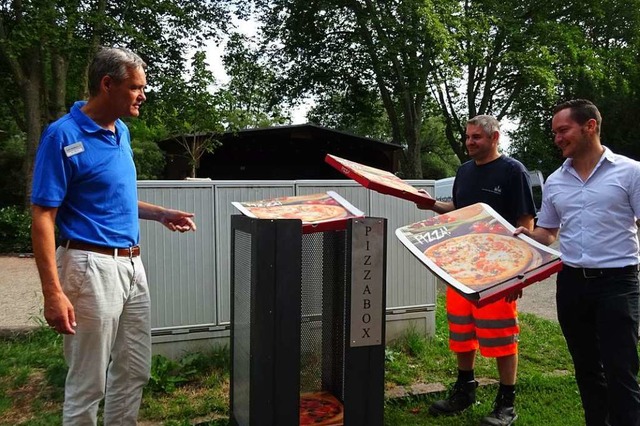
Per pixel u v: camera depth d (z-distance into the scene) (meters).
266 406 2.02
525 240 2.23
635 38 20.48
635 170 2.45
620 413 2.44
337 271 2.37
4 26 14.11
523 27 19.78
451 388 3.56
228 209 3.92
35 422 2.97
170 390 3.43
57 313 2.04
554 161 23.83
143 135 20.48
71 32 12.76
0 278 7.98
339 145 14.91
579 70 18.95
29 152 13.43
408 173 20.03
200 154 14.54
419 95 19.41
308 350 2.52
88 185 2.21
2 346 4.21
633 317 2.46
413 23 17.45
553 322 5.53
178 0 16.03
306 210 2.32
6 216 11.88
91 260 2.20
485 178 3.10
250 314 2.10
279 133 14.05
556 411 3.27
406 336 4.41
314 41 20.61
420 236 2.36
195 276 3.87
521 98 22.39
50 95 14.57
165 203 3.77
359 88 21.30
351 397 2.13
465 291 1.93
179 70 16.78
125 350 2.45
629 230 2.49
